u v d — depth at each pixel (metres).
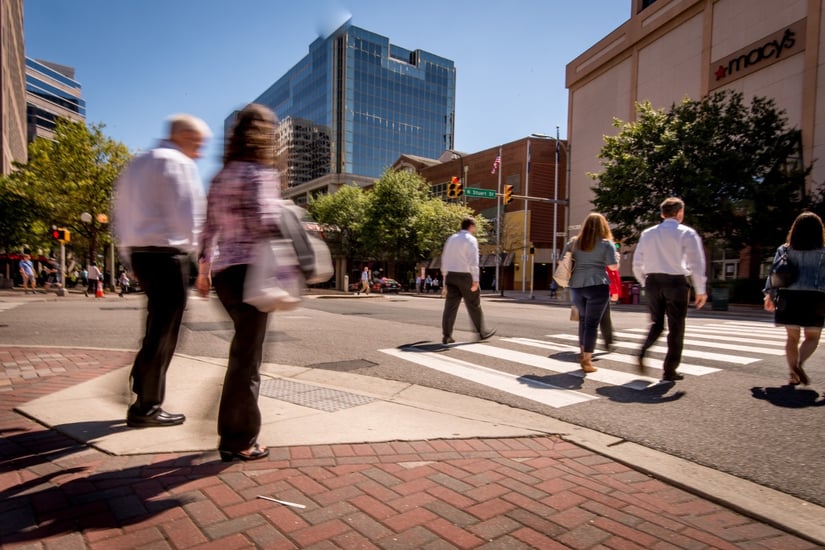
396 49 94.81
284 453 2.59
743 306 20.38
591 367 5.04
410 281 45.94
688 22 27.95
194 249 2.81
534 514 2.04
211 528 1.83
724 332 9.34
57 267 29.89
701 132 21.30
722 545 1.86
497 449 2.80
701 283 4.48
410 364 5.46
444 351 6.35
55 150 29.23
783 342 7.74
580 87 37.41
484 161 45.66
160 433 2.84
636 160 21.73
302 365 5.41
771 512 2.09
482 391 4.28
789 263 4.52
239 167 2.32
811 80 21.36
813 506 2.22
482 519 1.98
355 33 87.50
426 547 1.76
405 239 37.44
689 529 1.98
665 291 4.61
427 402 3.91
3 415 3.19
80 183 29.00
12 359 5.29
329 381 4.59
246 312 2.35
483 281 46.06
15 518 1.86
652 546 1.83
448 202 48.66
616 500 2.22
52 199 29.45
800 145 21.62
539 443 2.95
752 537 1.93
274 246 2.29
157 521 1.87
